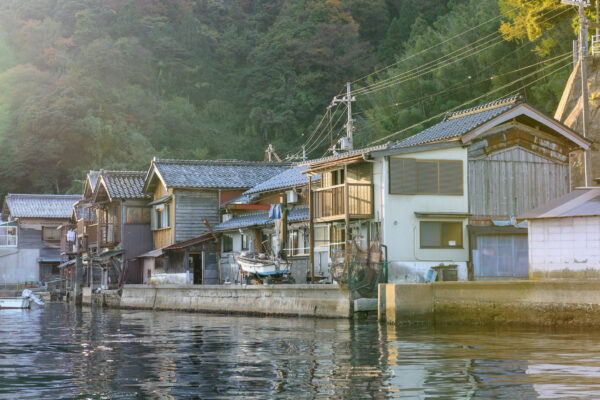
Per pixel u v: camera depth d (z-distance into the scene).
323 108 113.88
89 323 29.28
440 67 60.88
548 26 45.12
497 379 12.36
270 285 29.98
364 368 13.94
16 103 118.25
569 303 21.17
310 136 104.06
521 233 30.38
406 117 61.62
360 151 31.62
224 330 23.45
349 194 30.44
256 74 125.00
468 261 30.47
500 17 57.72
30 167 102.69
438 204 30.48
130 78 128.88
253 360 15.48
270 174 48.66
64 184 105.31
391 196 29.88
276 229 33.38
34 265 70.12
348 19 122.12
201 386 12.29
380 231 29.98
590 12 42.50
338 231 33.06
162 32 142.12
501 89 54.06
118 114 116.94
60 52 132.38
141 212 50.59
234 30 147.00
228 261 41.47
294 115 115.12
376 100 74.38
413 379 12.55
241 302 32.09
